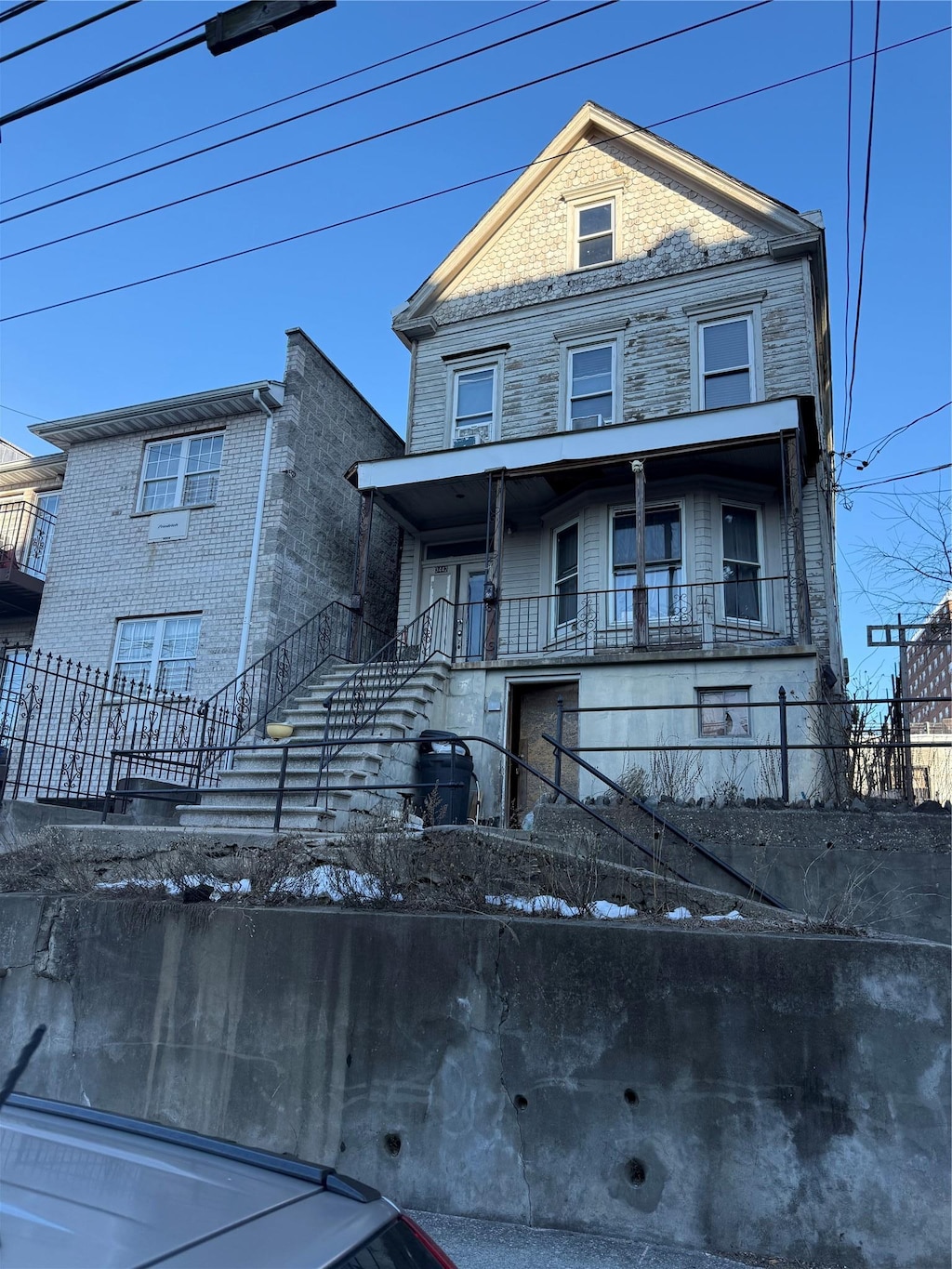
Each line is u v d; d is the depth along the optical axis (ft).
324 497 53.52
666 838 23.80
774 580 45.50
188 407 52.19
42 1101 8.13
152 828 25.71
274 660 47.19
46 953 19.54
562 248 54.85
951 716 47.50
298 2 17.48
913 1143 13.79
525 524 52.65
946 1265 13.21
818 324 53.88
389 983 16.83
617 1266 13.37
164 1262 5.26
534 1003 15.93
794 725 37.22
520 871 19.97
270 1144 16.58
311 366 53.42
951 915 21.67
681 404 48.91
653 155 53.26
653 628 45.65
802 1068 14.47
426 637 47.73
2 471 60.18
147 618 50.75
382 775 34.81
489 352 54.80
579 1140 15.07
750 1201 14.10
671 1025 15.17
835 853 22.85
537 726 43.57
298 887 19.54
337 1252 5.73
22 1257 5.24
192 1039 17.81
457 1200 15.35
